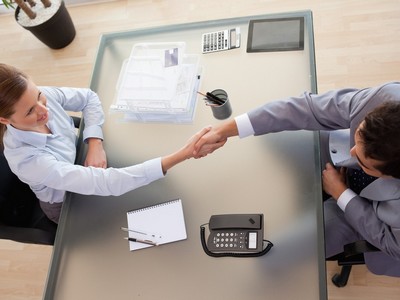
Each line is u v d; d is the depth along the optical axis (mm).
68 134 1523
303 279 1091
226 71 1497
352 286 1710
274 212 1203
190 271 1170
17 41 2826
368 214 1176
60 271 1253
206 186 1297
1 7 2943
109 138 1483
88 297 1196
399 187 1097
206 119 1434
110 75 1626
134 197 1335
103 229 1296
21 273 2043
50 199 1452
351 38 2260
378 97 1117
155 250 1226
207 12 2576
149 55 1528
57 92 1544
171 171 1353
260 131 1307
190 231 1233
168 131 1446
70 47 2701
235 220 1204
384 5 2311
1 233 1326
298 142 1311
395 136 910
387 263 1261
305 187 1221
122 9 2766
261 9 2482
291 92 1395
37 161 1309
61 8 2514
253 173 1283
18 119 1228
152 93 1429
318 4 2408
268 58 1484
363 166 1058
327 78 2180
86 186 1301
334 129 1302
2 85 1150
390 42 2199
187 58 1537
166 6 2688
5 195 1420
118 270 1218
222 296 1113
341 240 1320
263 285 1105
